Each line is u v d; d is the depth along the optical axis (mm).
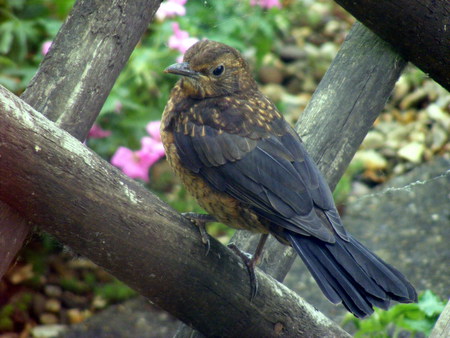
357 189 12922
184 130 6883
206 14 12766
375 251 11438
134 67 11422
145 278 5781
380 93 7336
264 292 6312
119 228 5441
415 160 13391
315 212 6336
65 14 12117
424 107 14359
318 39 16047
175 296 6000
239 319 6293
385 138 13883
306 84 15086
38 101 5914
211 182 6676
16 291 11164
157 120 11672
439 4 6656
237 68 7176
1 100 4805
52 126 5102
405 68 7457
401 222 12023
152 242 5625
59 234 5363
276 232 6590
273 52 15438
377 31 7039
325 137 7246
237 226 6949
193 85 7047
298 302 6555
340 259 6016
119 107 11375
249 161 6566
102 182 5301
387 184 12875
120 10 6145
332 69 7496
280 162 6562
